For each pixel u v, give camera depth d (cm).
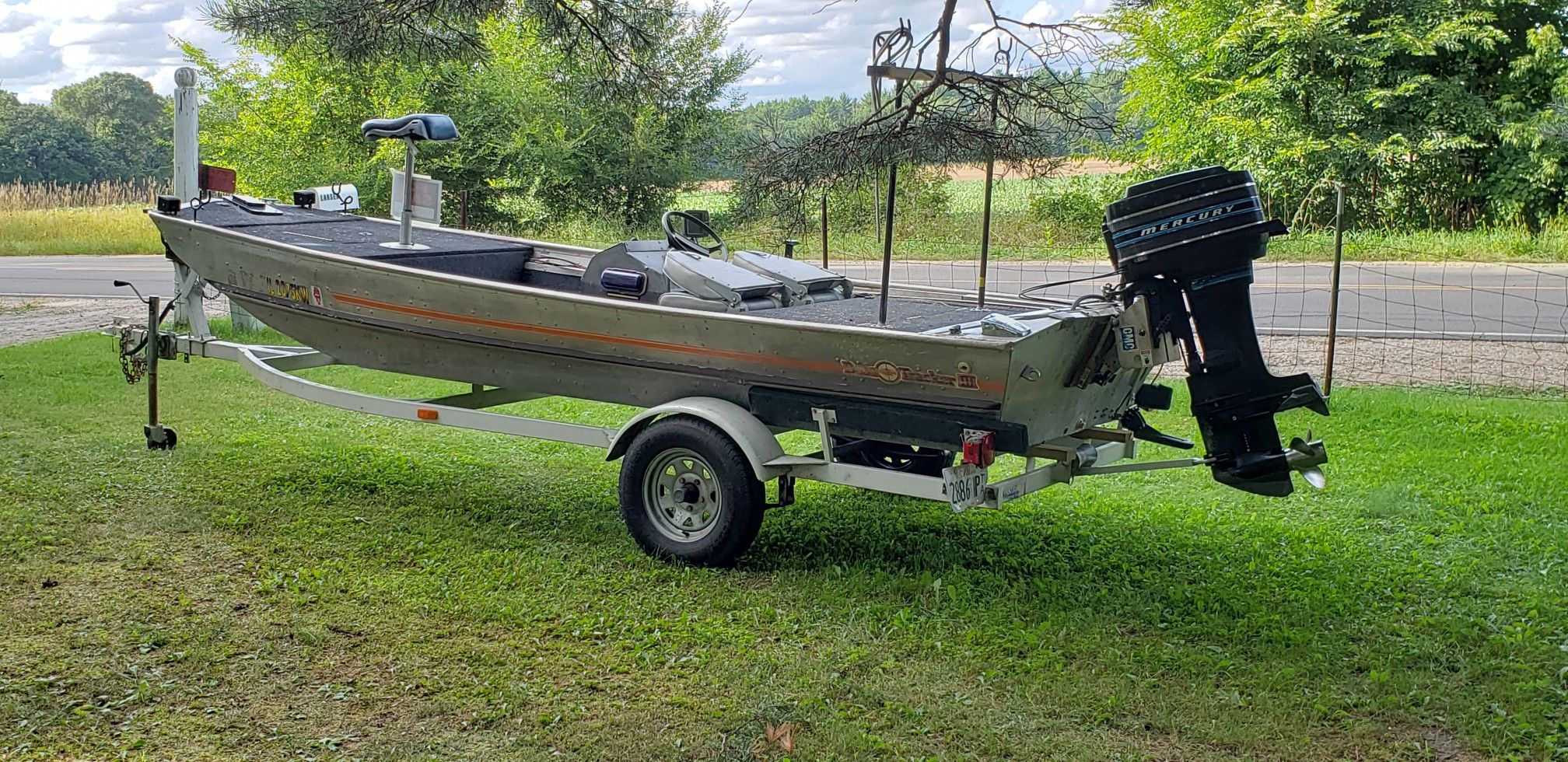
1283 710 405
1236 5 2427
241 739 379
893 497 664
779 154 631
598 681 423
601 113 2644
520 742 380
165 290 1805
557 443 789
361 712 399
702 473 543
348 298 629
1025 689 421
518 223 2753
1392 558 557
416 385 979
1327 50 2289
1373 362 1074
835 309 572
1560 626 473
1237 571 540
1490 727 392
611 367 567
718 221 966
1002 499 498
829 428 513
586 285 623
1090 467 539
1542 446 744
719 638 461
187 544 567
